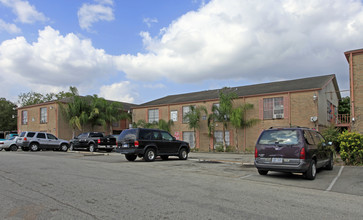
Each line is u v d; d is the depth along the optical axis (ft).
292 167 28.45
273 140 30.50
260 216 16.19
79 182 26.04
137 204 18.47
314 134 33.32
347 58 61.72
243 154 72.33
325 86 77.82
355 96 58.39
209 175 32.09
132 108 113.09
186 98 105.50
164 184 25.64
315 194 22.44
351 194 22.70
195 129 93.71
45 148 79.46
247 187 24.91
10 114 159.22
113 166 39.55
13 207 17.61
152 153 48.16
